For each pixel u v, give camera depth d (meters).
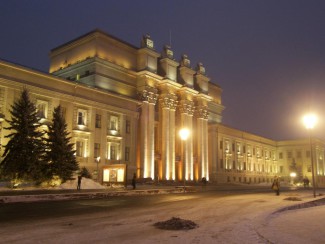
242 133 87.25
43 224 12.77
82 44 55.50
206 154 70.38
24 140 31.81
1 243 9.21
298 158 104.69
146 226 12.09
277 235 10.04
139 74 57.97
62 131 35.59
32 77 39.78
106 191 30.23
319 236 10.05
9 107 36.84
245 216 14.79
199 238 9.75
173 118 62.97
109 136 48.72
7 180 32.50
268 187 59.38
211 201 23.61
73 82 44.09
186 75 67.81
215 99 85.00
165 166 59.84
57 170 34.03
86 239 9.73
